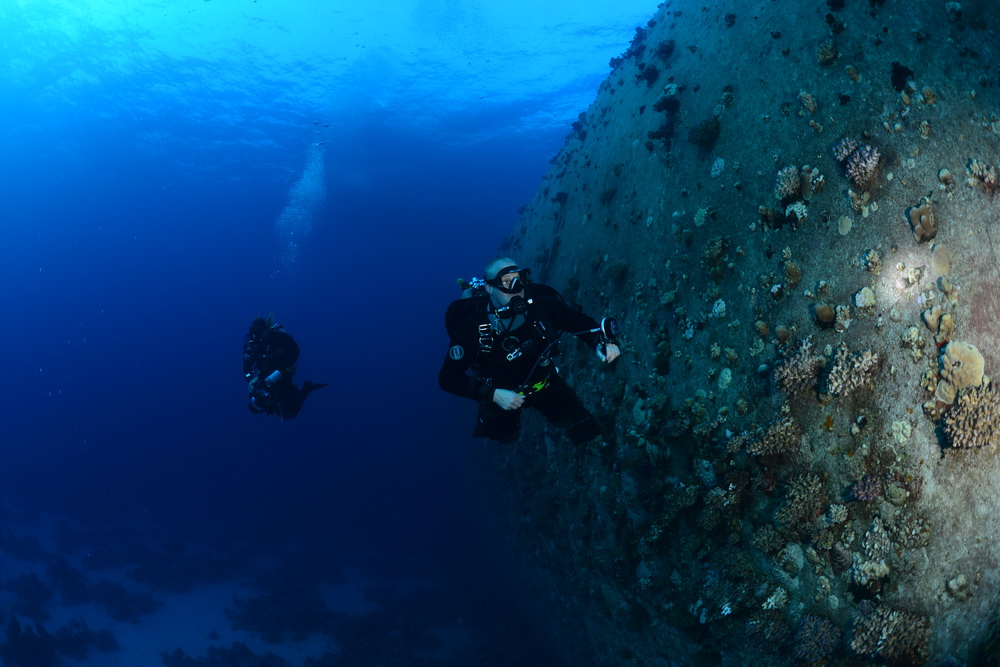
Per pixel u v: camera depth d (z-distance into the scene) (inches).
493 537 553.6
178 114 1437.0
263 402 309.3
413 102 1341.0
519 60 1200.8
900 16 191.2
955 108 180.2
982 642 175.8
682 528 230.2
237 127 1461.6
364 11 1111.0
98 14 1197.7
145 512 1219.9
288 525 1073.5
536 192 545.3
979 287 172.7
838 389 179.5
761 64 225.3
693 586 223.9
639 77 328.5
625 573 266.2
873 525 176.7
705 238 231.3
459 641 554.3
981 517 174.2
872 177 181.6
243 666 572.7
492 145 1480.1
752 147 218.5
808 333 190.4
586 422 146.9
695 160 250.1
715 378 216.7
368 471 1350.9
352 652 563.8
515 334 129.0
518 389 133.5
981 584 175.5
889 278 178.4
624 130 342.6
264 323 311.3
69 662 599.2
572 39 1132.5
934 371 171.9
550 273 411.5
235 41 1203.9
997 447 173.0
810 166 196.1
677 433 225.5
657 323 254.8
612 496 277.1
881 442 177.2
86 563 863.7
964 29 184.5
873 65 190.2
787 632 189.5
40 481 1454.2
